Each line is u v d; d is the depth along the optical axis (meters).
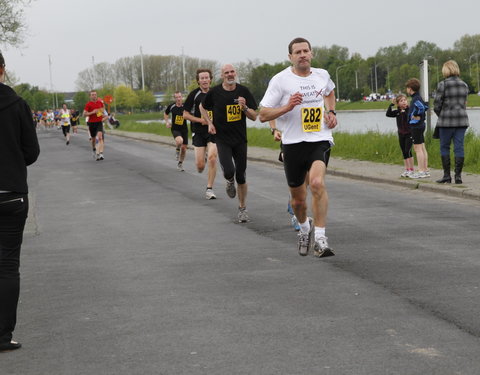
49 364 4.60
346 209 11.07
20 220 5.03
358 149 20.80
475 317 5.23
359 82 157.75
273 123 9.09
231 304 5.82
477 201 11.59
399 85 142.00
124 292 6.37
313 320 5.29
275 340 4.86
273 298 5.96
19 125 5.03
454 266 6.90
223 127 10.33
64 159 24.75
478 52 145.75
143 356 4.65
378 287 6.20
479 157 16.25
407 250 7.74
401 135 14.61
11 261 4.99
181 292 6.29
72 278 7.03
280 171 18.11
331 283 6.41
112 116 59.22
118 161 23.02
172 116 19.16
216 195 13.45
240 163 10.32
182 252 8.15
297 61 7.24
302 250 7.53
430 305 5.58
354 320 5.25
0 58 5.04
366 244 8.17
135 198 13.44
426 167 14.49
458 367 4.23
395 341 4.74
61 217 11.32
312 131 7.25
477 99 90.69
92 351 4.81
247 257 7.73
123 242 8.95
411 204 11.45
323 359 4.45
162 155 25.61
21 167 5.04
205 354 4.63
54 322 5.54
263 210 11.31
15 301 4.96
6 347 4.89
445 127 13.15
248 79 129.25
